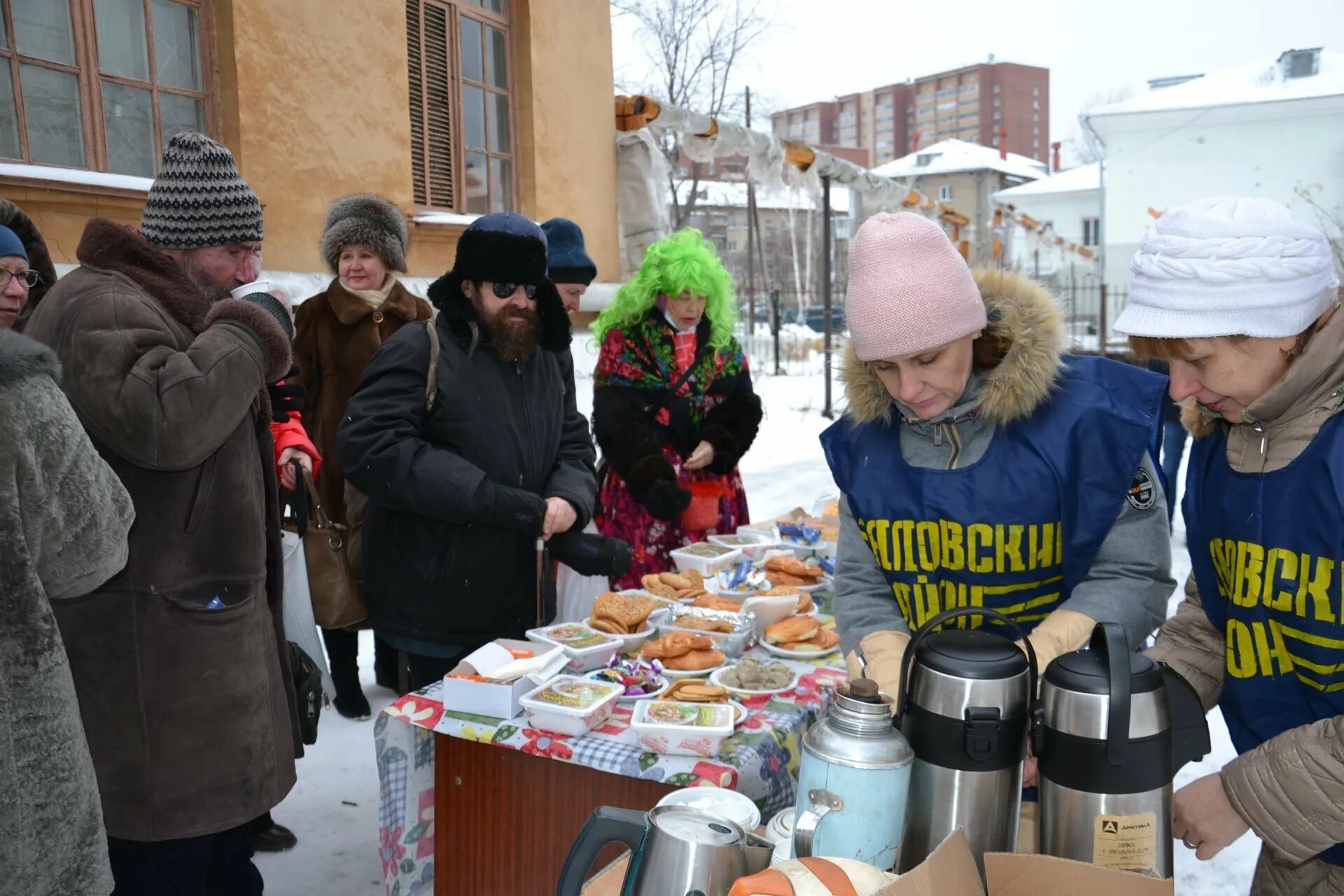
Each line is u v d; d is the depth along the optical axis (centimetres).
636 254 823
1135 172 2303
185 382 167
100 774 171
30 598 130
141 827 172
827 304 1089
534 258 247
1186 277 114
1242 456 124
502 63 723
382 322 348
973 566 152
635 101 804
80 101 454
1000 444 150
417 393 246
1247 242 111
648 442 318
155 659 172
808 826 111
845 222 3092
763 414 348
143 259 183
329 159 556
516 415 258
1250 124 2223
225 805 179
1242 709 130
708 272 322
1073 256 2345
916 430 158
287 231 532
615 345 330
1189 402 128
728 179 2519
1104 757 110
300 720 223
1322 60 2247
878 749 111
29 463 133
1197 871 270
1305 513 116
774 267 3148
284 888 250
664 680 204
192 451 169
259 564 189
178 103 496
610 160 809
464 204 694
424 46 656
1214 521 131
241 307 183
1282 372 118
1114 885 96
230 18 500
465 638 253
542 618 263
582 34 772
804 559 312
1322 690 119
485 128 712
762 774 176
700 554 303
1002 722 114
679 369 331
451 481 236
